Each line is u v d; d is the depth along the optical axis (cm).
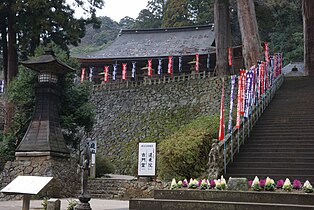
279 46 4494
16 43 2208
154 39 3975
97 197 1379
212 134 1248
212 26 3934
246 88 1362
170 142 1241
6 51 2359
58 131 1464
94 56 3600
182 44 3747
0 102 1972
